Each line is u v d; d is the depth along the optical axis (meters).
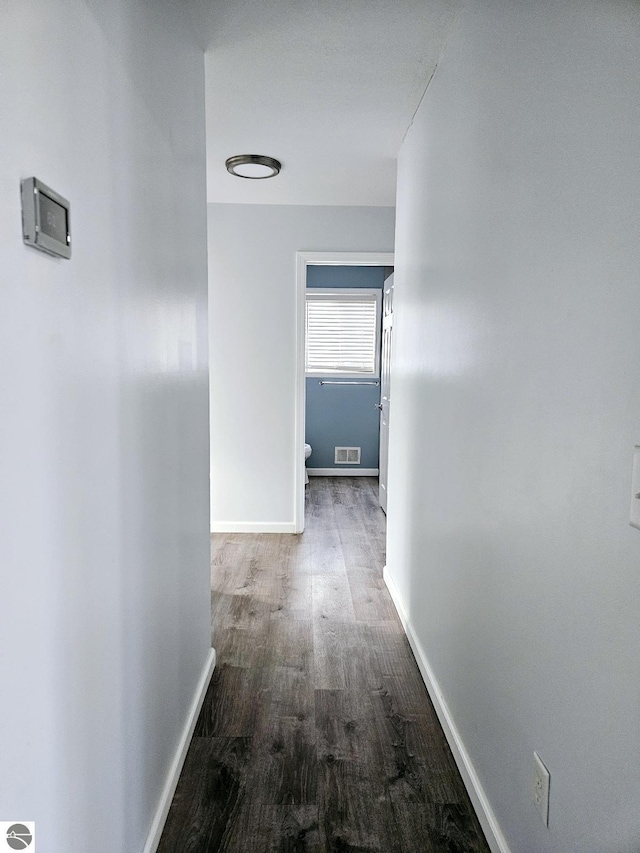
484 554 1.64
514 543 1.41
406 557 2.92
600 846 1.00
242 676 2.46
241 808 1.72
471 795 1.74
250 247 4.35
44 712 0.90
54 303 0.92
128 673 1.32
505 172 1.48
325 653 2.67
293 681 2.42
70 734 1.00
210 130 2.91
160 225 1.57
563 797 1.14
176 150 1.76
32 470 0.85
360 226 4.32
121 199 1.25
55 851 0.95
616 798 0.95
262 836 1.62
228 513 4.59
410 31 2.02
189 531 2.00
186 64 1.90
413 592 2.72
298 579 3.61
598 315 1.01
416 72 2.31
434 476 2.28
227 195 4.07
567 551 1.13
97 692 1.13
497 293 1.54
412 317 2.80
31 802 0.86
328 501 5.71
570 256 1.11
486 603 1.62
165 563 1.66
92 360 1.08
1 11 0.75
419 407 2.60
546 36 1.22
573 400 1.10
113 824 1.23
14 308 0.80
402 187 3.09
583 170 1.06
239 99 2.56
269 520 4.60
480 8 1.70
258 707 2.23
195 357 2.08
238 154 3.25
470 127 1.79
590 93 1.03
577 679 1.09
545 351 1.23
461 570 1.88
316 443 6.97
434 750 2.00
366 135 2.97
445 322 2.11
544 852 1.23
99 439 1.13
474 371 1.74
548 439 1.21
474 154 1.75
